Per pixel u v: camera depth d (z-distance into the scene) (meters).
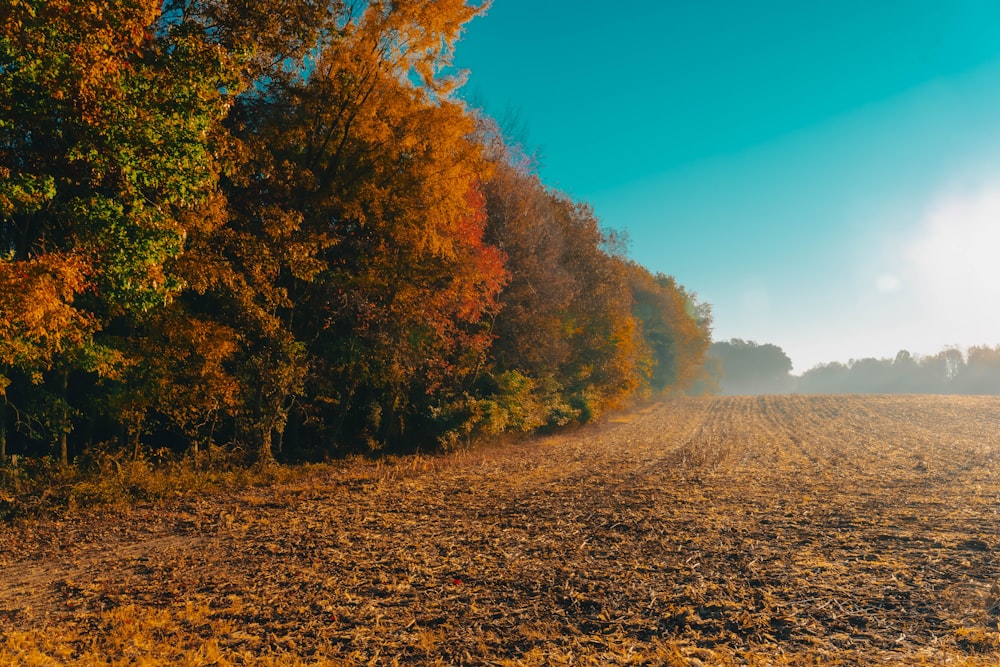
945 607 7.03
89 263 10.85
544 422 34.25
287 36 16.86
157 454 17.98
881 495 15.23
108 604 7.75
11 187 9.66
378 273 22.00
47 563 9.68
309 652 6.24
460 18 19.03
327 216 21.61
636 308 77.25
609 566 9.23
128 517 12.70
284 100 19.53
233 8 15.71
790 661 5.77
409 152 21.36
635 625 6.90
